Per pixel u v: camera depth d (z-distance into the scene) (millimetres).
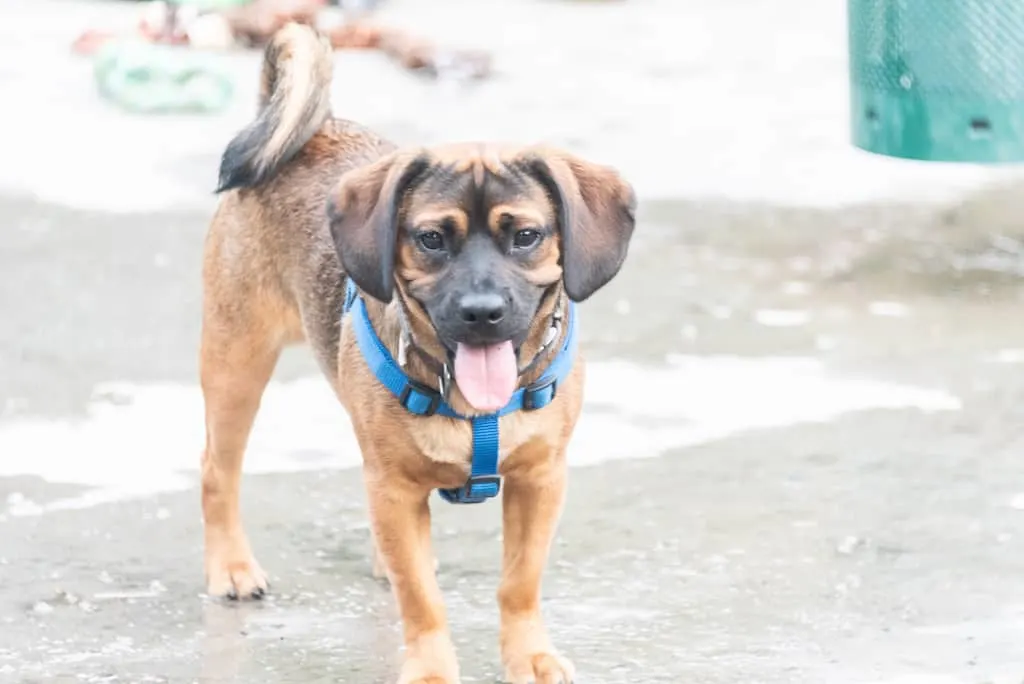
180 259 10914
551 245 5059
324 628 5969
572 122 15016
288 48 6203
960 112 8984
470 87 16500
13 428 7984
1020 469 7332
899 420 7957
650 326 9500
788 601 6109
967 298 10000
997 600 6070
